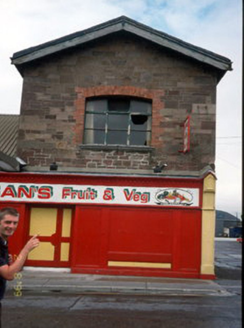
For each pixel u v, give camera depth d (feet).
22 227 39.70
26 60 41.39
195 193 39.86
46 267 40.32
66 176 40.16
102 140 42.09
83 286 32.12
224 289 33.09
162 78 42.16
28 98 41.96
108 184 40.27
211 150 41.01
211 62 41.24
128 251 39.58
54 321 21.75
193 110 41.65
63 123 41.55
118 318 22.66
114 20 41.47
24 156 41.01
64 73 42.34
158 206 39.83
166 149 41.06
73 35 41.47
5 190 40.22
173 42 41.32
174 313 24.09
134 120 42.47
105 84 42.16
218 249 86.17
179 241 39.40
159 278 38.11
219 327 20.92
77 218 39.88
